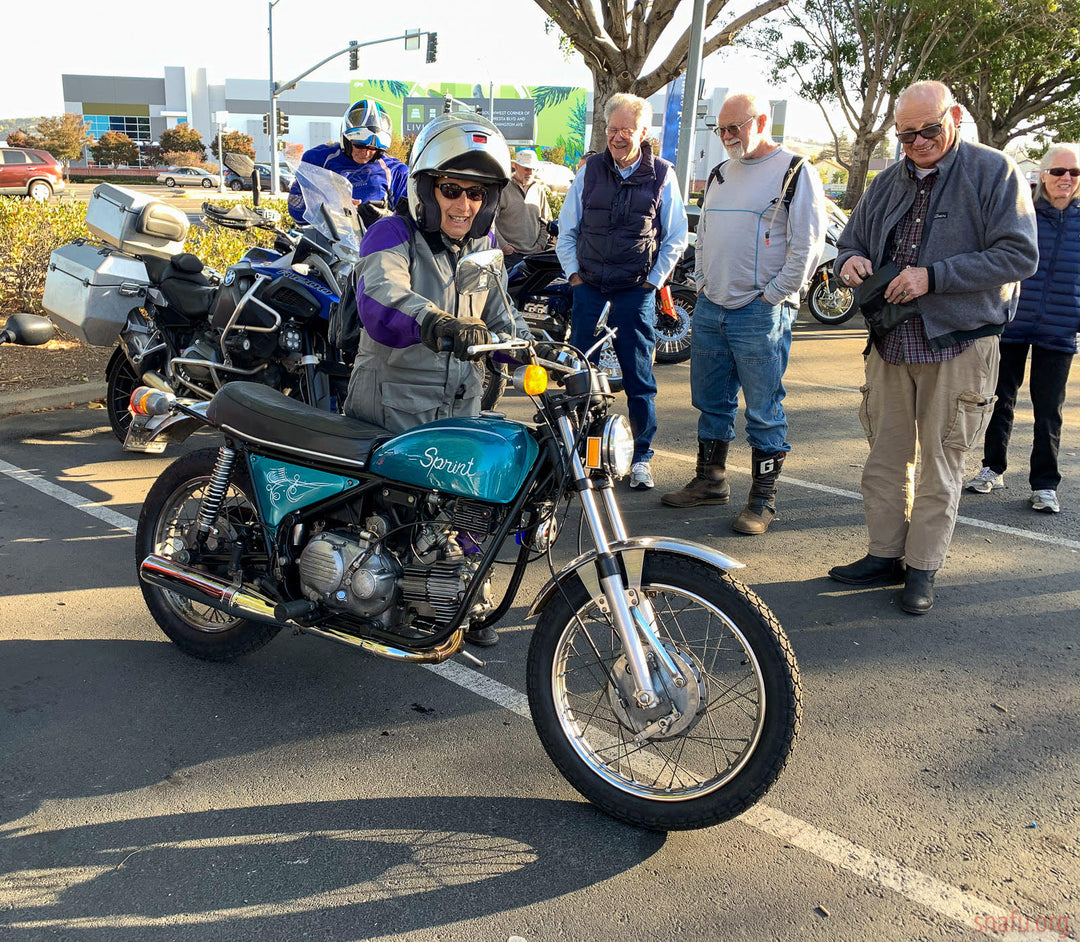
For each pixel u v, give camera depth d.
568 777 2.73
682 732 2.59
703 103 13.18
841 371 9.14
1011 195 3.68
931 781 2.91
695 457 6.30
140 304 5.75
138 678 3.39
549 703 2.74
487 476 2.65
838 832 2.67
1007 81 28.33
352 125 5.95
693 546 2.57
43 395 6.84
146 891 2.39
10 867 2.45
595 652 2.74
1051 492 5.35
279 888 2.41
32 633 3.68
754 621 2.50
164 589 3.41
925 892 2.44
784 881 2.47
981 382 3.87
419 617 2.88
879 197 4.04
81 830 2.60
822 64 27.09
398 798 2.78
